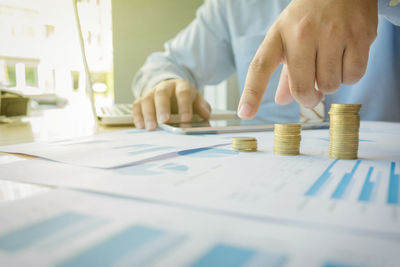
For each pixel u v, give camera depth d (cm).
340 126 48
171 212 25
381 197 29
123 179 35
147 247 19
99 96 232
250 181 34
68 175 37
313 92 58
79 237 20
